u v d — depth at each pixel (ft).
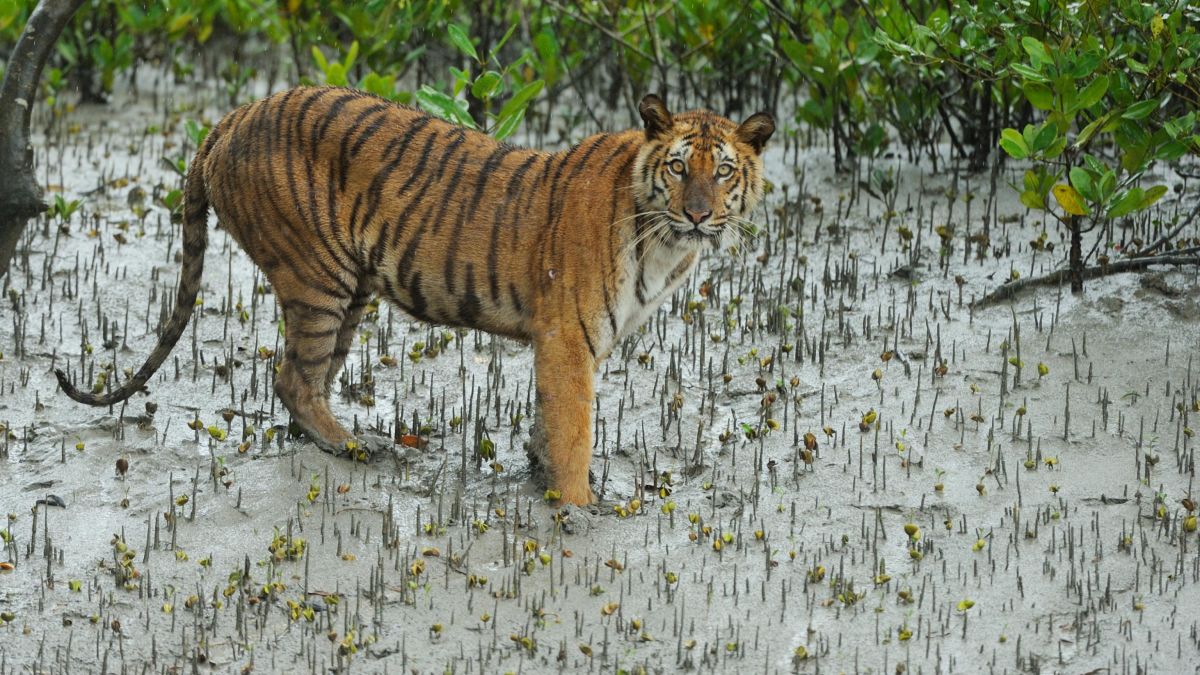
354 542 33.09
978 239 47.57
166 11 68.13
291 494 34.76
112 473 35.81
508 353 42.86
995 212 49.98
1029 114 52.70
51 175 56.29
